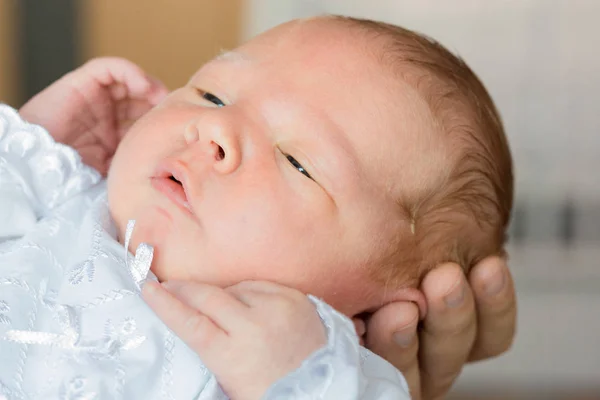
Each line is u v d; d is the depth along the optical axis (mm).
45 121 1341
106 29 2297
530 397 2236
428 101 1177
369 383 977
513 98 2381
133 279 1039
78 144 1391
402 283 1170
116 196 1125
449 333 1193
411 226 1153
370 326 1165
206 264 1041
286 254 1049
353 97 1126
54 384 962
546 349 2342
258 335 918
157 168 1085
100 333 999
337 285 1104
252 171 1051
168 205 1064
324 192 1071
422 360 1253
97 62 1360
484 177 1246
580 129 2398
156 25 2326
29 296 1048
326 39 1194
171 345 1005
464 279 1166
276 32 1230
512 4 2379
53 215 1197
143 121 1169
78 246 1104
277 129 1090
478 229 1253
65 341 984
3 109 1224
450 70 1244
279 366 916
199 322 923
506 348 1317
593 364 2334
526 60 2393
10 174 1208
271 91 1117
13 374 965
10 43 2217
